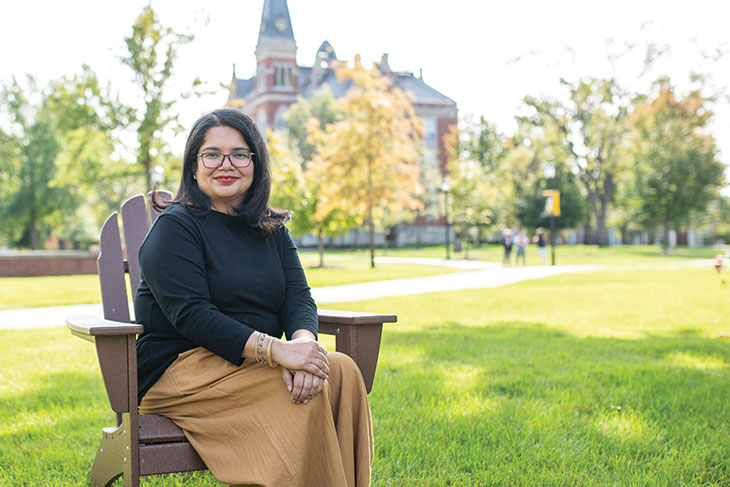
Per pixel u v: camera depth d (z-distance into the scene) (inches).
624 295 482.0
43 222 1802.4
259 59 3019.2
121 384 81.9
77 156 931.3
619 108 1844.2
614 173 1900.8
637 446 128.8
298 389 81.7
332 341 278.4
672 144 1641.2
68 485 109.2
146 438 83.8
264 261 97.6
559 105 1911.9
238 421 82.7
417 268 979.9
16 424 150.3
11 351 261.1
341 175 987.9
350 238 2485.2
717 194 1706.4
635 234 2687.0
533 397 167.8
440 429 138.9
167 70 896.3
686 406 159.6
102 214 1727.4
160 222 92.5
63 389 186.5
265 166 99.3
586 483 109.7
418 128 1053.8
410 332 293.7
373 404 159.6
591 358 226.5
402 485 109.8
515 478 111.9
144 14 879.1
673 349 246.4
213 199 97.8
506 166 1996.8
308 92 3218.5
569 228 2020.2
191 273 89.7
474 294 511.2
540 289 551.5
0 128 1563.7
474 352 238.5
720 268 242.4
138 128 890.7
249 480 79.2
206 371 87.3
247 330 85.1
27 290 613.3
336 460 81.6
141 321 94.2
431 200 2090.3
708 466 119.7
